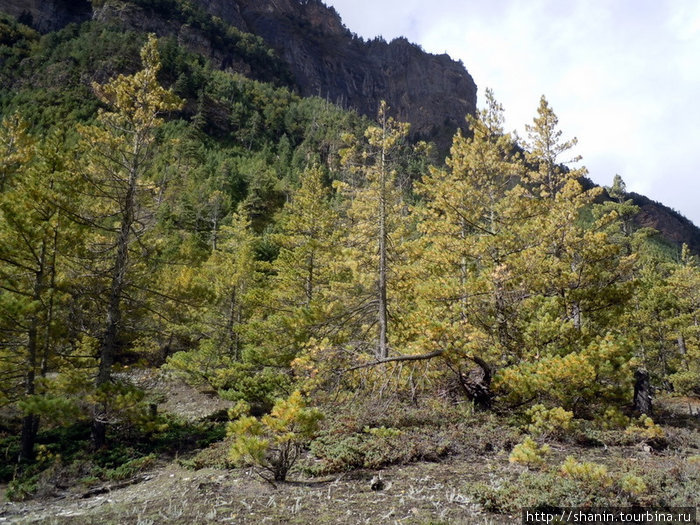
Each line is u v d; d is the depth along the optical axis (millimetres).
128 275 15430
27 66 96250
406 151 16906
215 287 25641
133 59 105625
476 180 17188
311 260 22672
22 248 13648
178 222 47969
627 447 9414
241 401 11344
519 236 14242
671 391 29516
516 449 7418
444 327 11148
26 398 11211
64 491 10250
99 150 14633
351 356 12266
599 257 13688
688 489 6180
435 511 6086
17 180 14422
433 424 10672
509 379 10734
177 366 22078
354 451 9086
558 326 12516
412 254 16062
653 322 29625
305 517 6043
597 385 10758
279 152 102750
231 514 6215
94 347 18531
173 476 10016
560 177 18484
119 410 12734
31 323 13633
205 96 112312
